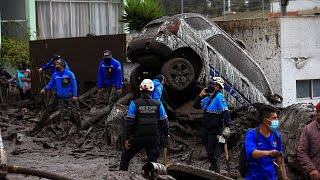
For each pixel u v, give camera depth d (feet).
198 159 41.45
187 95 47.47
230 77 47.09
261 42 52.01
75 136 49.01
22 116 61.21
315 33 52.37
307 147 26.91
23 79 72.79
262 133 24.30
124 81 55.21
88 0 101.86
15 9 96.02
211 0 78.79
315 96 53.21
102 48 61.87
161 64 45.91
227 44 47.75
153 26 46.96
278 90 51.06
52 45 69.92
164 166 26.27
